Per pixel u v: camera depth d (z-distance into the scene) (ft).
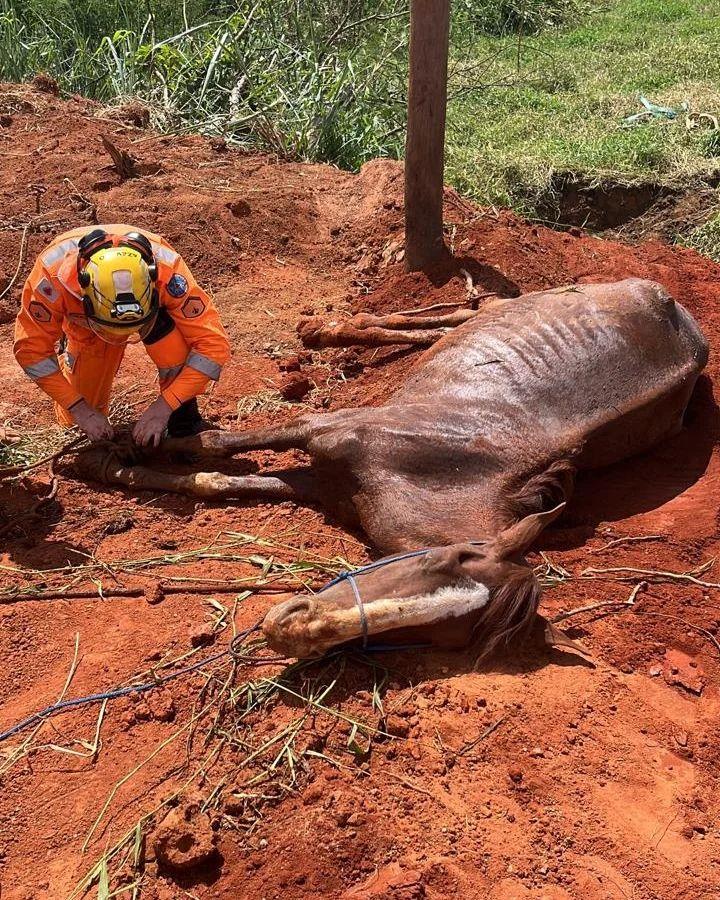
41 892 4.94
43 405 9.05
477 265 10.75
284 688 5.85
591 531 7.68
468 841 5.15
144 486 7.84
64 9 18.48
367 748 5.54
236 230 11.86
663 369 8.30
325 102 16.26
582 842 5.25
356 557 7.19
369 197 12.74
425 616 5.99
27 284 7.16
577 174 16.89
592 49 23.79
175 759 5.51
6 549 7.14
